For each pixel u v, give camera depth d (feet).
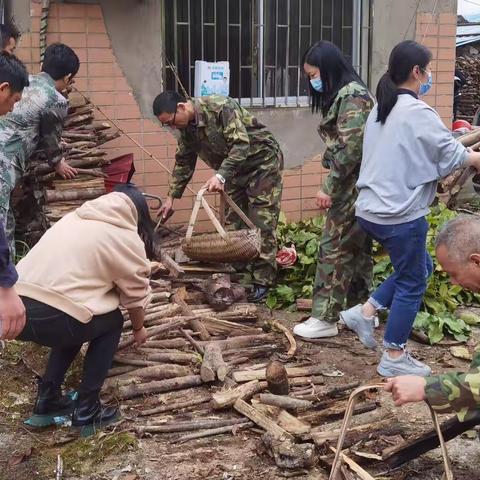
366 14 23.54
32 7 18.85
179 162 17.44
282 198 23.24
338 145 14.34
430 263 13.70
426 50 12.84
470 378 8.45
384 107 12.91
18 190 18.33
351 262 15.49
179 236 19.02
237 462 11.00
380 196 12.94
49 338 10.85
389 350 13.69
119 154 20.53
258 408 12.09
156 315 15.01
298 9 22.70
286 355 14.82
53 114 15.48
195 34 21.30
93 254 10.85
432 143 12.57
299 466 10.63
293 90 23.11
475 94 39.09
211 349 13.65
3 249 9.06
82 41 19.61
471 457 11.16
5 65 11.84
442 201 23.38
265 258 17.79
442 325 16.01
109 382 13.12
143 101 20.58
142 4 20.13
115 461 11.03
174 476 10.64
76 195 17.22
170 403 12.74
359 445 11.12
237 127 16.26
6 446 11.54
